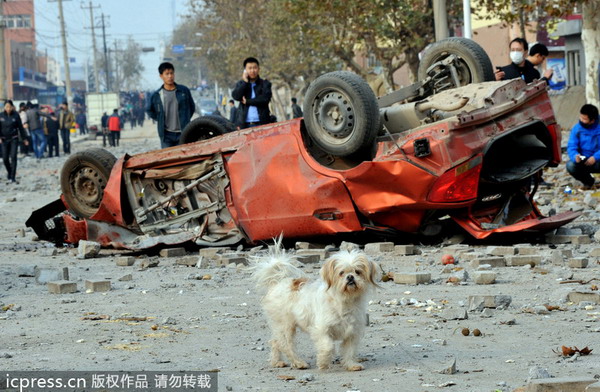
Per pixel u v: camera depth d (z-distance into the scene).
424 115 12.72
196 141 15.31
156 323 8.82
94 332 8.44
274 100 68.62
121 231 14.98
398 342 7.70
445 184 12.09
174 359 7.36
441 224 13.12
